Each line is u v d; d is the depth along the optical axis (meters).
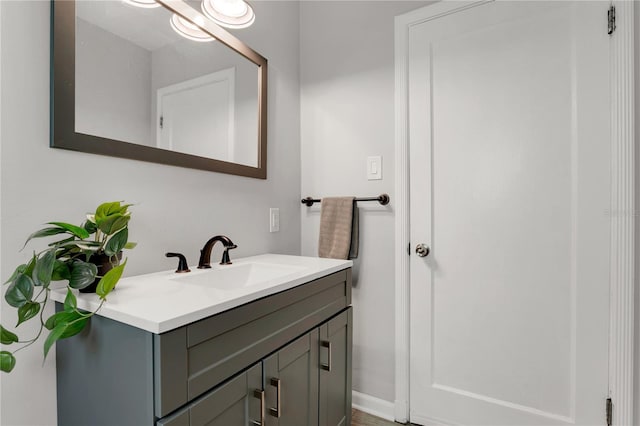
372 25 1.68
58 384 0.86
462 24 1.46
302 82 1.89
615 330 1.19
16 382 0.80
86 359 0.77
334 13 1.79
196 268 1.18
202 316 0.69
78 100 0.90
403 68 1.58
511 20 1.36
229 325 0.77
